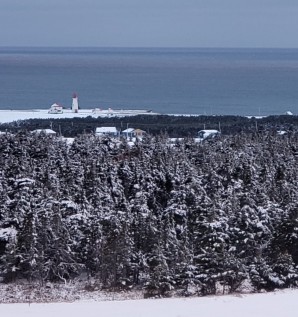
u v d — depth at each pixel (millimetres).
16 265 127062
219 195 141000
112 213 127812
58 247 128125
